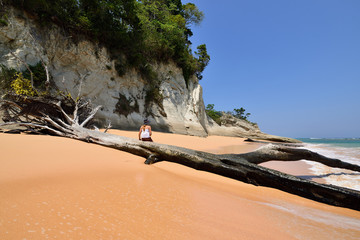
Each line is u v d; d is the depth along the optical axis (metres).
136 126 18.58
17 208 1.45
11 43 11.99
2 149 3.46
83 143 5.49
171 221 1.58
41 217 1.36
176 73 27.20
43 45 13.45
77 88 14.99
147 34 22.41
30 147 3.90
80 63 15.84
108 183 2.30
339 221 2.17
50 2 13.72
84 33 16.09
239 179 3.71
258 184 3.54
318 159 4.68
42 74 12.41
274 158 4.48
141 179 2.66
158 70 24.64
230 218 1.81
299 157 4.59
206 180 3.35
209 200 2.22
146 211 1.70
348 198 2.85
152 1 27.50
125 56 19.70
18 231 1.16
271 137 35.31
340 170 5.58
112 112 17.22
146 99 21.62
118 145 5.31
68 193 1.86
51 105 8.38
